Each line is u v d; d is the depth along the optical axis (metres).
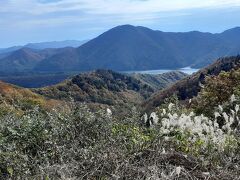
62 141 5.26
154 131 5.49
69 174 4.30
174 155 4.88
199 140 5.45
